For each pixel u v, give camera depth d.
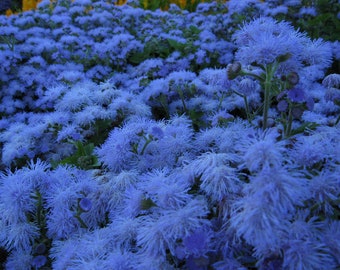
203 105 2.80
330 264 1.22
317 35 4.06
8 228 1.79
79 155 2.29
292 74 1.59
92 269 1.42
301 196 1.19
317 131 1.86
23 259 1.78
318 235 1.25
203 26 4.47
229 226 1.34
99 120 2.60
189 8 6.30
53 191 1.72
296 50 1.55
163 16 4.84
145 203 1.44
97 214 1.80
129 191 1.56
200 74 3.12
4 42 4.02
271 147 1.22
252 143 1.34
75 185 1.74
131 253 1.45
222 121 2.19
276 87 1.88
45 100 2.98
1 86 3.51
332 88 2.08
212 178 1.41
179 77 2.84
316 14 4.39
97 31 4.25
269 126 1.96
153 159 1.96
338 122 2.23
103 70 3.63
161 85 2.85
